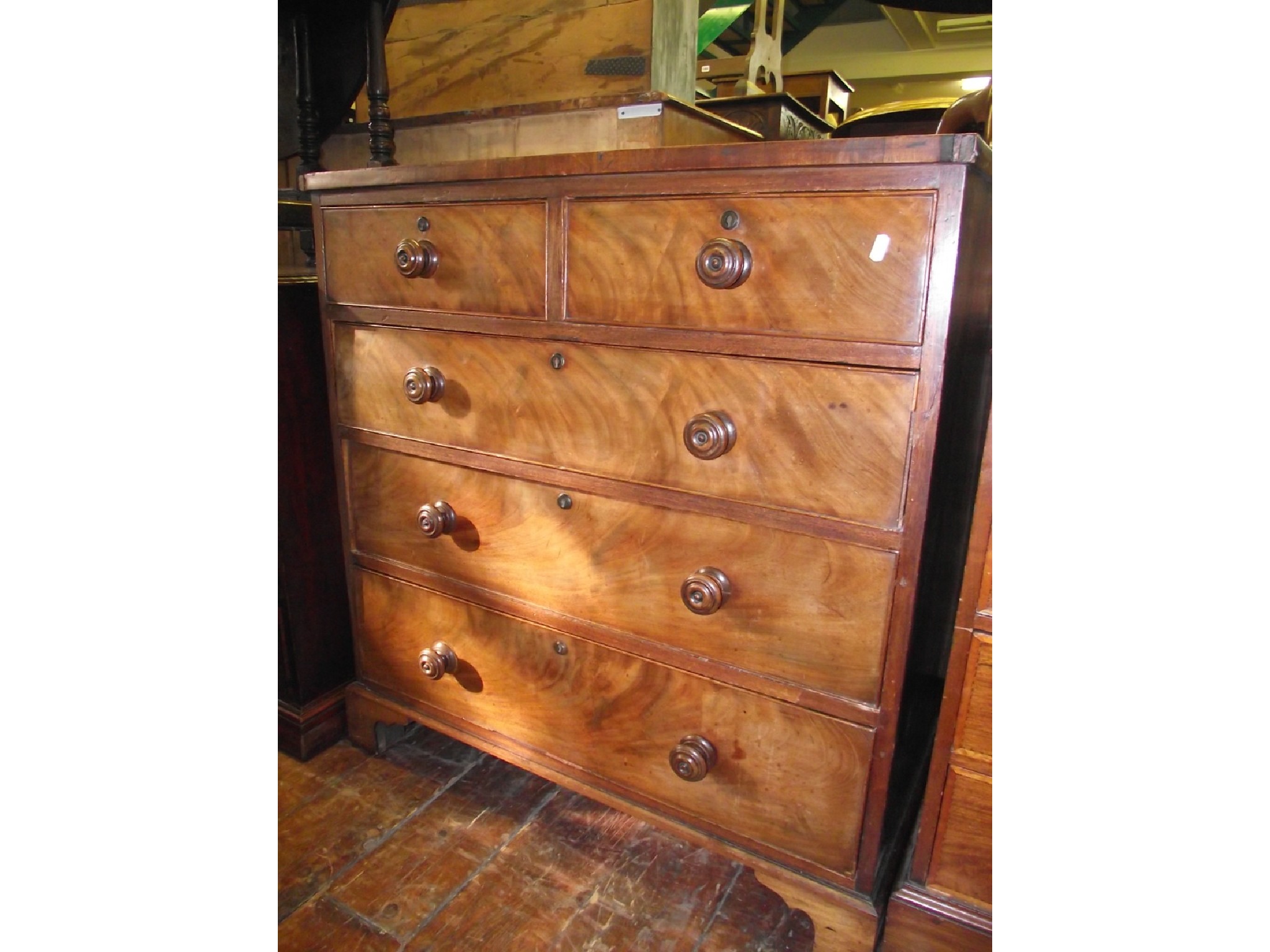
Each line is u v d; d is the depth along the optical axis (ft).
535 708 4.39
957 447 3.48
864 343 2.92
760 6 6.54
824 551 3.23
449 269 3.93
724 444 3.25
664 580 3.69
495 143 5.14
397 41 5.69
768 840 3.74
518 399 3.91
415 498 4.53
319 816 4.65
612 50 4.86
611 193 3.31
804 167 2.85
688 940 3.88
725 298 3.16
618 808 4.17
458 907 4.02
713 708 3.72
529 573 4.16
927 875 3.55
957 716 3.27
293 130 6.00
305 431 4.87
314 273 5.32
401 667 4.97
